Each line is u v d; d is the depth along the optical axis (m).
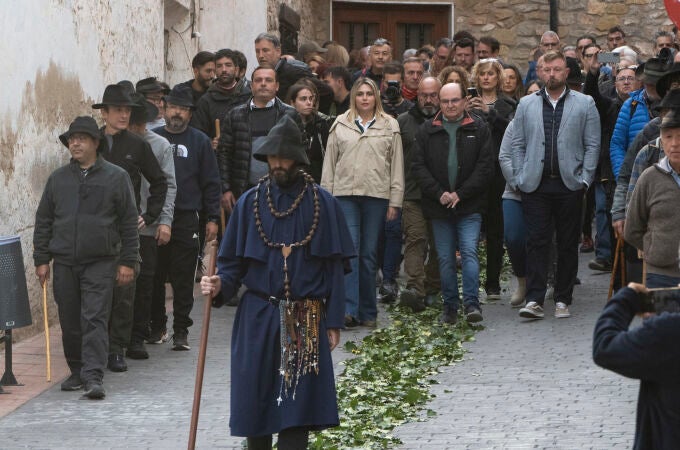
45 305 12.73
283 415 8.55
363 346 14.15
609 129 18.09
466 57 21.88
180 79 23.05
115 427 10.83
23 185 14.90
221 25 24.91
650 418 5.96
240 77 18.48
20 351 14.21
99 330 12.09
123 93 13.48
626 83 17.98
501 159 15.77
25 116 14.99
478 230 15.46
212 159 14.75
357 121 15.44
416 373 12.69
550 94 15.50
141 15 19.78
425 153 15.41
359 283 15.56
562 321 15.50
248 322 8.70
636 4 33.31
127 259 12.51
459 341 14.34
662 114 11.11
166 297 18.05
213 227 14.78
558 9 33.47
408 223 16.44
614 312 5.91
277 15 29.14
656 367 5.65
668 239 10.70
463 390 11.98
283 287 8.68
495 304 17.03
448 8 34.09
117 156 13.52
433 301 16.98
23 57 14.93
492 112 17.16
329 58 23.89
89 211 12.30
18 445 10.27
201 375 9.01
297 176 8.85
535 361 13.23
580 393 11.73
